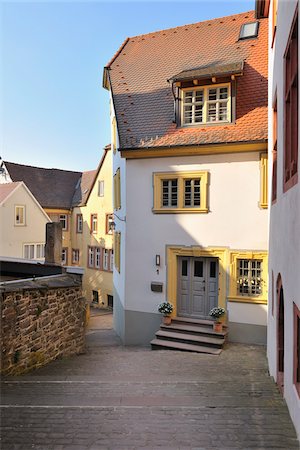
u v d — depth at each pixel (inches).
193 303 500.4
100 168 1215.6
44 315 348.8
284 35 256.4
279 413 216.5
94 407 225.3
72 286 397.1
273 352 314.7
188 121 500.4
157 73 591.5
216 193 473.1
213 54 571.2
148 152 496.7
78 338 418.0
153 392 259.8
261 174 449.4
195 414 214.8
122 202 553.0
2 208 1083.3
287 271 238.4
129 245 519.5
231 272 466.6
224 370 342.0
